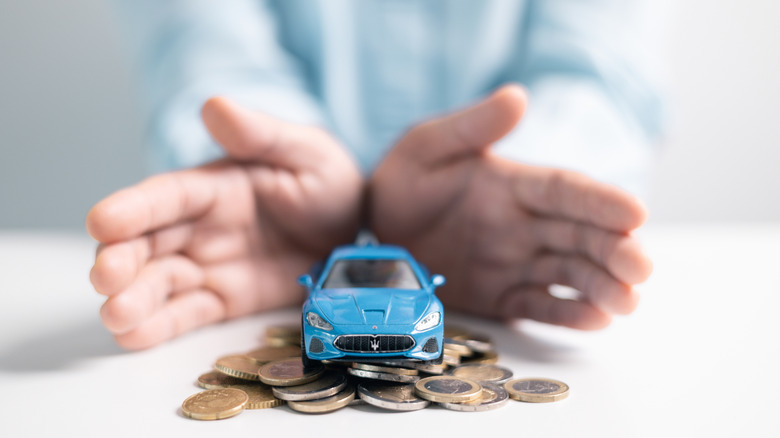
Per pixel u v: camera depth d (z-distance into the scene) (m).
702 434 0.29
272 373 0.32
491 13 0.66
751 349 0.38
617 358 0.37
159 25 0.59
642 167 0.57
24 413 0.30
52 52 0.86
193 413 0.30
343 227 0.47
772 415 0.30
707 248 0.68
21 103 0.86
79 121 0.87
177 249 0.39
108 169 0.89
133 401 0.31
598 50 0.58
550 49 0.60
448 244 0.44
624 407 0.31
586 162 0.52
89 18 0.85
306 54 0.64
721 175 0.91
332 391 0.31
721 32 0.88
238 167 0.42
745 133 0.90
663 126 0.62
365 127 0.71
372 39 0.69
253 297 0.43
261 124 0.41
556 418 0.30
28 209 0.89
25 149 0.88
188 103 0.55
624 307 0.36
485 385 0.33
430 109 0.71
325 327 0.33
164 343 0.39
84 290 0.50
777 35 0.88
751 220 0.92
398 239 0.47
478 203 0.42
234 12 0.60
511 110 0.39
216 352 0.37
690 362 0.36
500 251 0.42
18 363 0.36
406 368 0.33
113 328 0.34
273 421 0.30
